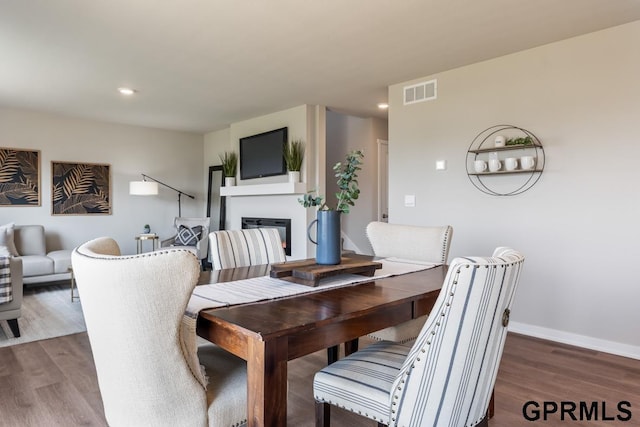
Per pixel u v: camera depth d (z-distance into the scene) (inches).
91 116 227.3
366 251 237.5
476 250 142.0
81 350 117.0
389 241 104.0
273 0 98.3
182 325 47.6
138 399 45.1
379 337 84.7
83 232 236.5
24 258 190.5
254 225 229.5
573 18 108.0
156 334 42.9
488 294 43.5
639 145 109.7
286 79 159.6
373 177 234.7
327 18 108.0
